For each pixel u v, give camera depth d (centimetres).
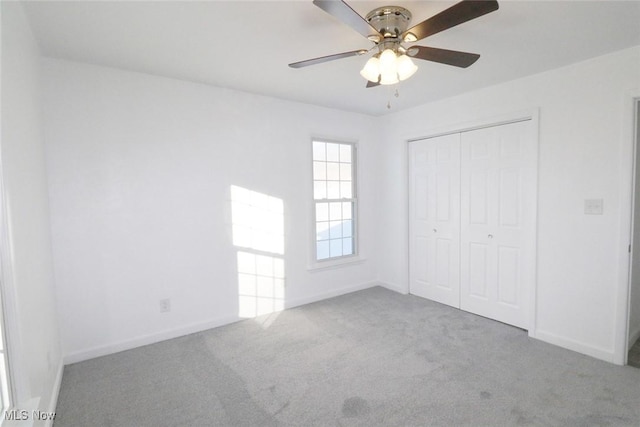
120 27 204
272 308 367
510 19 196
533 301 295
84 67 258
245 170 342
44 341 192
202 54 245
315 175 404
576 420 188
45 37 215
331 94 346
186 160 307
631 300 283
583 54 247
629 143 239
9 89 153
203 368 250
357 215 439
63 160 252
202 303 320
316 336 304
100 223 269
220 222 328
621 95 241
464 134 354
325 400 211
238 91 334
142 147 285
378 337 300
